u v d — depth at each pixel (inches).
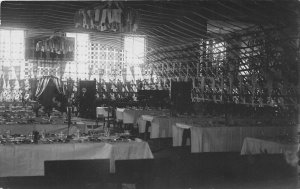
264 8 553.6
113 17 352.2
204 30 748.0
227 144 332.5
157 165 312.3
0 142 242.7
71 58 1110.4
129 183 249.6
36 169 234.8
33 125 329.4
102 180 228.1
